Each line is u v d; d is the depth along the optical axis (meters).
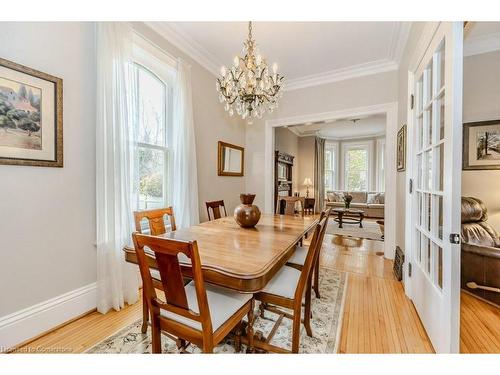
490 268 2.00
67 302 1.73
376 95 3.26
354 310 1.91
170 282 1.01
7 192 1.43
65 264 1.72
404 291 2.24
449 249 1.21
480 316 1.83
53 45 1.62
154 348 1.17
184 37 2.68
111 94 1.89
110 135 1.88
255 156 4.18
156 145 2.57
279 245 1.47
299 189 7.78
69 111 1.72
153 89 2.53
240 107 2.09
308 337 1.57
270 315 1.85
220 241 1.56
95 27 1.87
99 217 1.86
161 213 1.95
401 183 2.67
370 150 7.79
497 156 2.64
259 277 1.05
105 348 1.46
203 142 3.24
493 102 2.65
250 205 2.00
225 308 1.17
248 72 1.92
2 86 1.39
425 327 1.62
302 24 2.42
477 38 2.59
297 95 3.79
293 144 7.31
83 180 1.82
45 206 1.61
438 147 1.49
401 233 2.67
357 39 2.68
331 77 3.53
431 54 1.54
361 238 4.39
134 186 2.14
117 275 1.92
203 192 3.25
